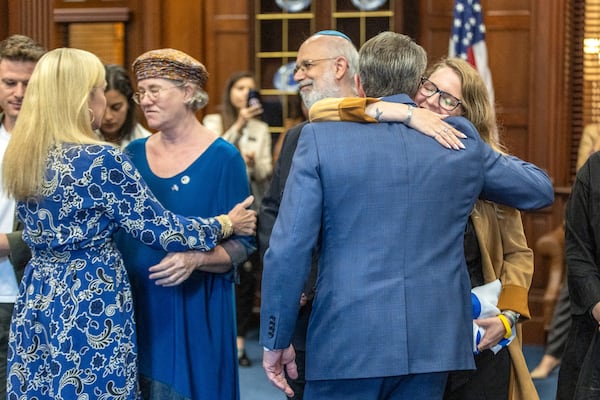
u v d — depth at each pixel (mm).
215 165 3545
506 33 7289
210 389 3516
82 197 3158
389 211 2852
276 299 2854
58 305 3172
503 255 3312
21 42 3729
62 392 3148
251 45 7508
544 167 7203
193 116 3596
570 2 7359
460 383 3219
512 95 7301
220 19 7672
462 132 3012
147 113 3486
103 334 3189
